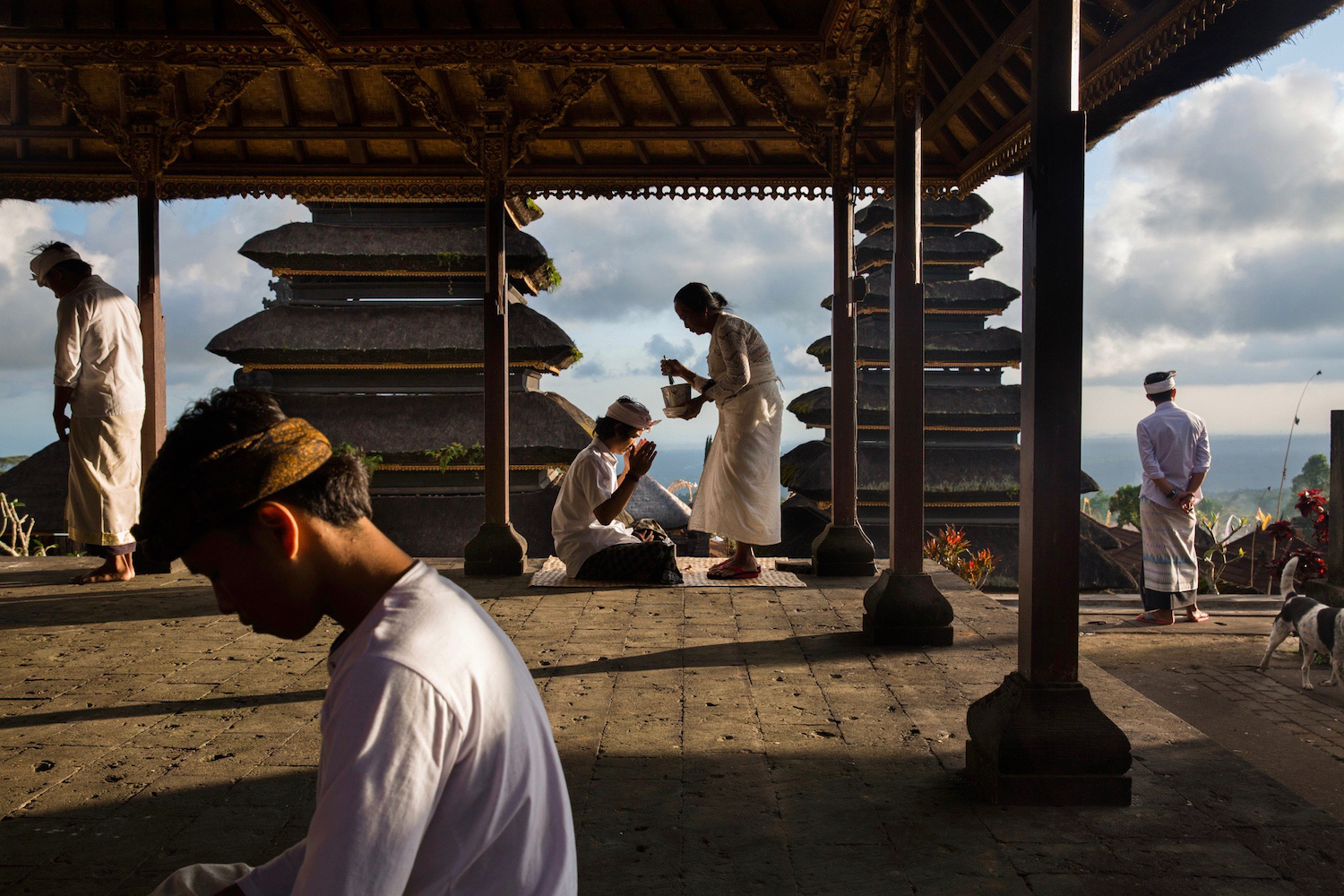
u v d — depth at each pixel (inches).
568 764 133.0
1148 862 103.0
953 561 501.4
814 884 98.3
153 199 306.8
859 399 957.8
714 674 180.5
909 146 205.5
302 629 44.0
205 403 42.2
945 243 1003.9
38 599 254.5
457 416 868.0
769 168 361.7
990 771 120.2
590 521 284.2
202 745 140.2
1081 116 120.8
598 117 347.6
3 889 97.0
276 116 348.8
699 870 101.5
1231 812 116.1
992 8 265.9
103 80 335.6
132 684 173.0
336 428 858.1
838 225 296.8
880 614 203.9
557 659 191.9
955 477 954.7
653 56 286.2
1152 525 336.2
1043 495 122.8
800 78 323.6
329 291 890.1
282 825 112.4
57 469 896.3
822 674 180.7
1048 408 122.4
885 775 129.3
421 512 856.9
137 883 98.3
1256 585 641.6
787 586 276.2
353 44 278.1
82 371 270.2
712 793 122.8
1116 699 161.8
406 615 40.4
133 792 122.4
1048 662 122.5
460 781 39.3
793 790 123.8
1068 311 121.9
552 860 42.5
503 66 287.1
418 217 876.6
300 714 155.1
